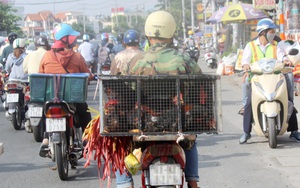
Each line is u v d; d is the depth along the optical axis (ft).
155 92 20.22
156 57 21.06
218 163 34.99
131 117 20.35
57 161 31.01
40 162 37.24
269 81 37.19
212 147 39.96
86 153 24.02
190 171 21.86
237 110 59.16
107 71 64.95
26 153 40.40
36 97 31.07
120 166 21.38
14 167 35.94
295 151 37.11
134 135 20.11
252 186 29.66
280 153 36.73
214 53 140.97
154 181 19.98
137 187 29.91
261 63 37.19
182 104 20.34
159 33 21.29
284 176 31.27
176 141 20.03
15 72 49.80
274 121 37.42
